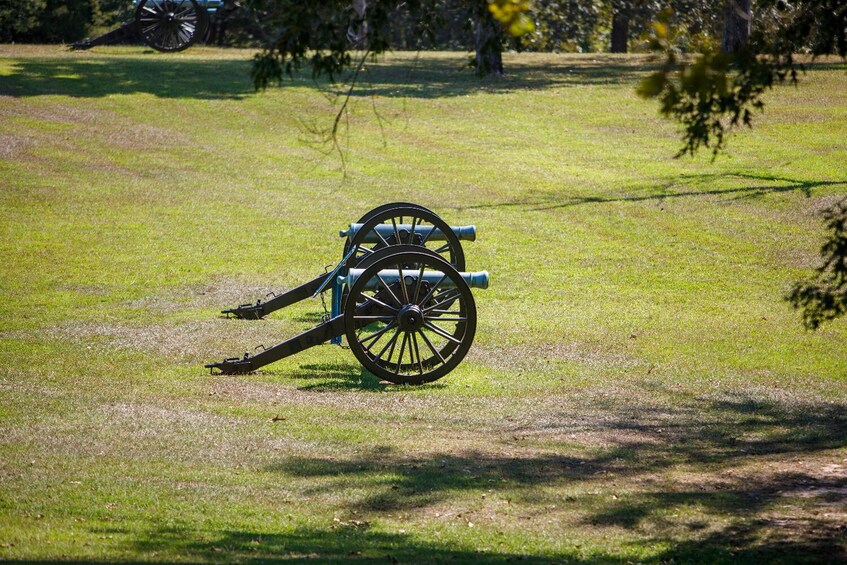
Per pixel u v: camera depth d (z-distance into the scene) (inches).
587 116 2176.4
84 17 3336.6
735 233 1412.4
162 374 827.4
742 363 904.3
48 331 976.9
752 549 476.1
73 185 1644.9
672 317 1067.9
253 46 3102.9
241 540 467.5
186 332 978.7
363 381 823.1
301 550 453.4
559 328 1019.9
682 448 659.4
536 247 1365.7
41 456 597.3
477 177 1749.5
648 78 325.7
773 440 682.8
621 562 455.2
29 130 1921.8
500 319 1053.8
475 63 533.0
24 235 1391.5
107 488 543.2
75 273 1230.9
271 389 788.0
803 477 596.7
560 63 2861.7
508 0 354.3
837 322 1048.2
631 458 634.2
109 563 404.5
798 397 802.2
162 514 505.4
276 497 544.1
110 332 976.3
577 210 1546.5
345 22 486.6
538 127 2092.8
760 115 2095.2
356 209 1558.8
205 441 643.5
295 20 477.4
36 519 485.7
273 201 1595.7
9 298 1114.7
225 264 1279.5
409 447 647.8
